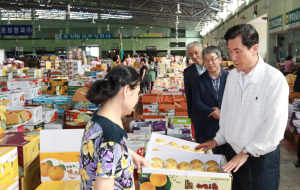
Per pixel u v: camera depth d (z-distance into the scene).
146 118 3.06
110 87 0.95
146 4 24.22
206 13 23.59
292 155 3.74
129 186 0.99
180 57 20.81
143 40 37.25
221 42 21.98
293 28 9.42
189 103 3.08
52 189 1.59
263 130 1.40
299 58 8.69
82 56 12.42
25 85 3.65
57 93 4.55
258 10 13.03
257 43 1.41
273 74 1.42
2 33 19.67
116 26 36.25
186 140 2.21
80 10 25.03
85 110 3.02
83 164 0.98
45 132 1.70
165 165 1.63
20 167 1.70
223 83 2.44
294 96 5.46
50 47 35.91
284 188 2.77
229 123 1.61
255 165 1.52
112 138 0.93
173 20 28.86
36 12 29.89
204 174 1.35
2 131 1.98
